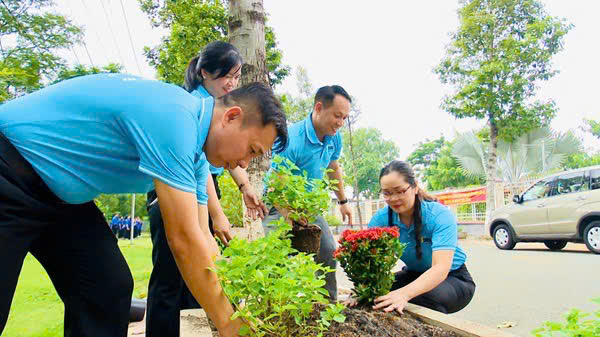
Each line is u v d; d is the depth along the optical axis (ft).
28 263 35.70
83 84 5.41
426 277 9.37
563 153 66.74
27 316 15.15
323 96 11.05
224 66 9.21
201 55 9.41
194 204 5.10
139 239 85.66
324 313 6.33
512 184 56.29
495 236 38.83
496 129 51.98
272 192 9.18
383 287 9.09
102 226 6.51
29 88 13.06
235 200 20.11
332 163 12.81
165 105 5.04
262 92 5.46
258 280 5.35
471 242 48.75
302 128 11.41
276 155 9.25
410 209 10.41
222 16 46.80
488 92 49.29
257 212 10.27
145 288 19.85
